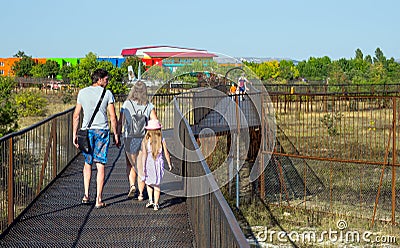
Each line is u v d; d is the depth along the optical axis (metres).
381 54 64.81
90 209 7.25
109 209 7.26
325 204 13.01
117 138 7.28
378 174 14.83
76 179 9.28
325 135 16.92
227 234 2.90
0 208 6.00
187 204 7.24
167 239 5.94
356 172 15.09
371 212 12.27
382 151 15.76
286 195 13.23
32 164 7.55
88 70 35.81
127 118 7.19
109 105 7.14
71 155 11.27
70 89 36.56
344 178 14.70
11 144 6.32
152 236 6.05
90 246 5.70
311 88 35.00
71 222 6.61
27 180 7.27
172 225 6.50
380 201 13.05
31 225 6.47
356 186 14.12
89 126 7.12
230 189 13.42
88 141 7.13
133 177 7.85
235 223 2.79
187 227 6.41
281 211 12.57
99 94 7.07
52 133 9.04
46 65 56.91
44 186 8.38
